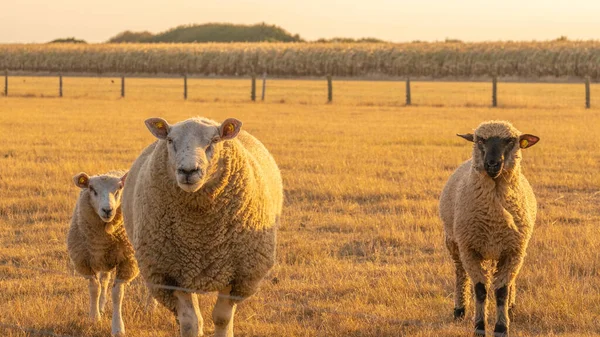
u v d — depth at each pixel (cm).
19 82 6000
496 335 826
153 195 739
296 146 2306
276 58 7212
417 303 937
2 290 981
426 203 1490
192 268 744
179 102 4150
